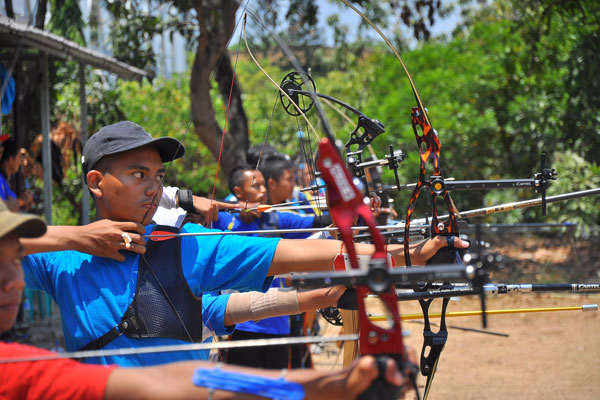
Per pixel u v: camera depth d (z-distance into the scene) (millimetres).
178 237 2289
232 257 2242
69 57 6570
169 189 3373
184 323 2207
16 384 1479
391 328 1475
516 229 10656
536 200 2490
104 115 10070
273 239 2273
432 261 2203
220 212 4621
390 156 2666
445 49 14289
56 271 2285
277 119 16391
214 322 2621
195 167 13148
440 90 12625
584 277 9438
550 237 11195
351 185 1387
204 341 2639
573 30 10250
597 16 9906
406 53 14234
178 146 2410
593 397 5062
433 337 2471
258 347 4301
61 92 9336
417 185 2262
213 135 9719
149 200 2355
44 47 6105
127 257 2250
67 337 2250
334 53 18469
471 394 5152
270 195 5441
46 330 7180
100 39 11602
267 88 19547
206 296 2682
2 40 5859
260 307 2588
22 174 6973
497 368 5969
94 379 1470
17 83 6793
